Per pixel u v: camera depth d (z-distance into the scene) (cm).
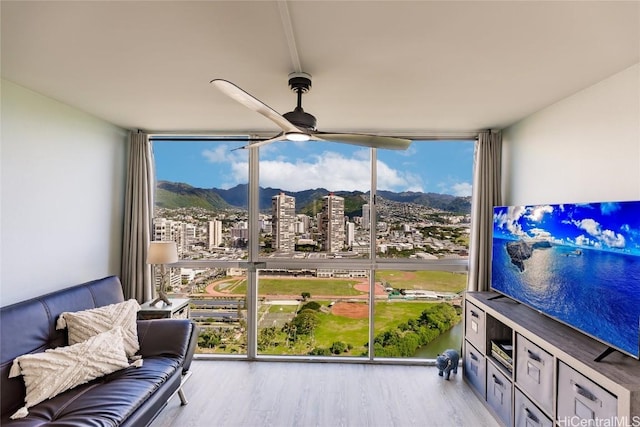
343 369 333
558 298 214
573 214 202
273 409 262
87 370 212
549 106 265
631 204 164
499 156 336
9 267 229
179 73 212
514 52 179
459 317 355
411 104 264
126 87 236
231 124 332
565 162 246
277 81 221
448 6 140
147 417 204
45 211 257
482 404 271
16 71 210
